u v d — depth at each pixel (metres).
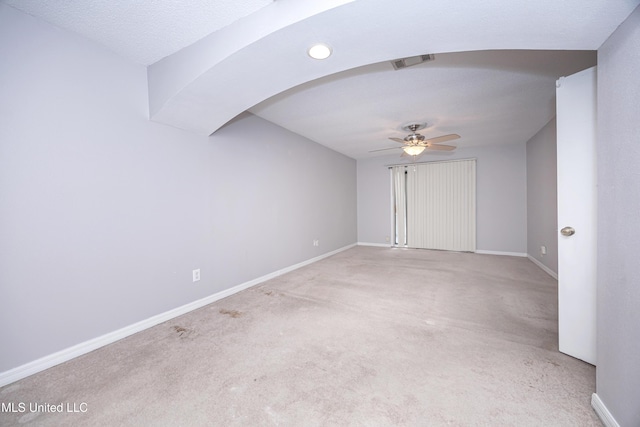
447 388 1.44
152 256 2.25
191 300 2.58
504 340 1.94
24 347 1.57
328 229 5.16
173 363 1.70
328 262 4.62
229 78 1.91
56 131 1.68
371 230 6.28
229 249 3.00
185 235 2.52
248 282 3.26
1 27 1.47
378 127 3.84
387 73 2.29
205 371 1.61
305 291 3.10
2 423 1.23
